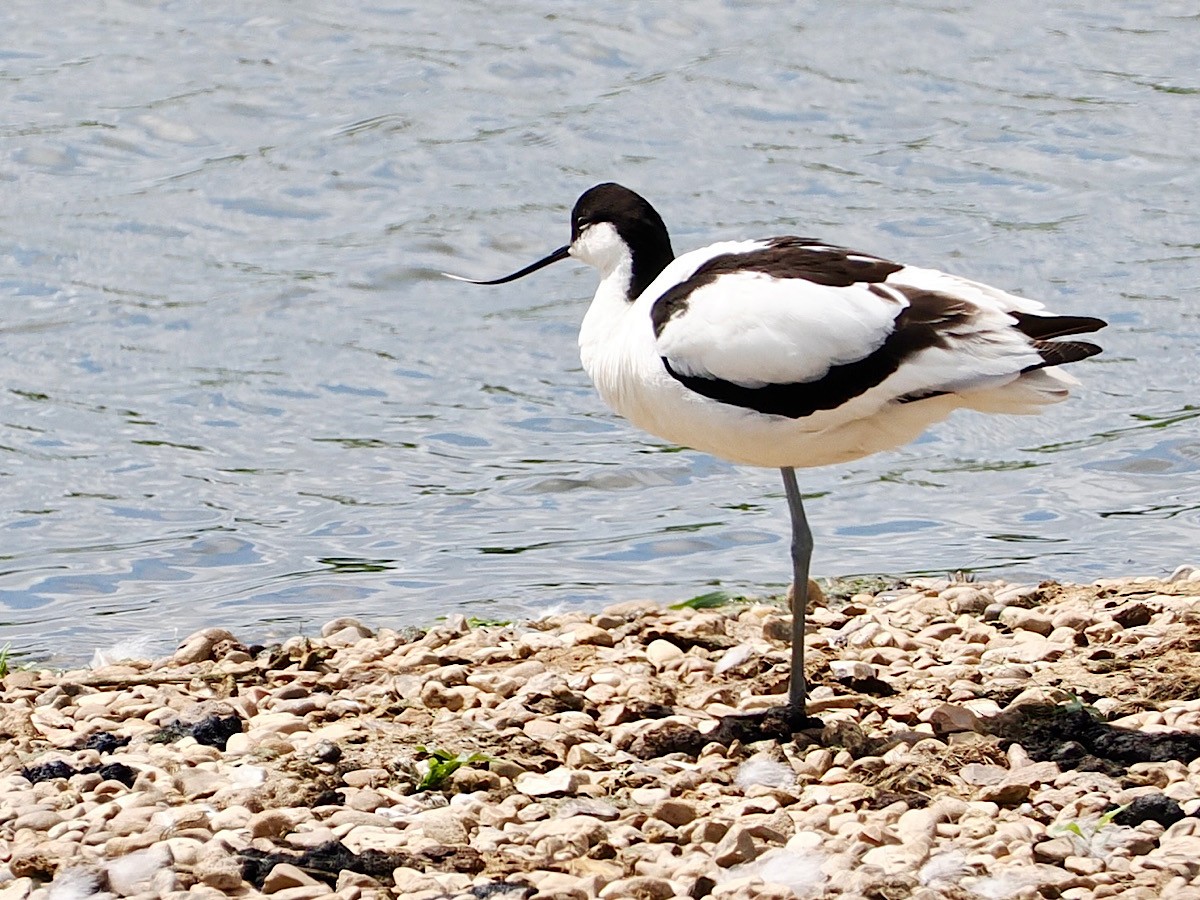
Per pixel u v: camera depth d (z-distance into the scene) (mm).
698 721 9016
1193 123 22125
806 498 14172
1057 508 13828
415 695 9578
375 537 13438
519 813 7785
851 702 9148
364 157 21250
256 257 18891
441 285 18422
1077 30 25188
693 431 8898
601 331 9539
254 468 14703
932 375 8305
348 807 7832
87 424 15398
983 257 18750
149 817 7621
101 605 12234
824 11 25562
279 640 11453
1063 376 8453
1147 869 7031
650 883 6898
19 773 8266
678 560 12961
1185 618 10414
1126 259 18594
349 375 16453
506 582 12539
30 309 17609
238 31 24828
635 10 25469
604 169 20984
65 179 20609
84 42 24406
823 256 8773
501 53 24031
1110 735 8461
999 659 9977
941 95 23078
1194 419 15312
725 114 22484
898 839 7363
